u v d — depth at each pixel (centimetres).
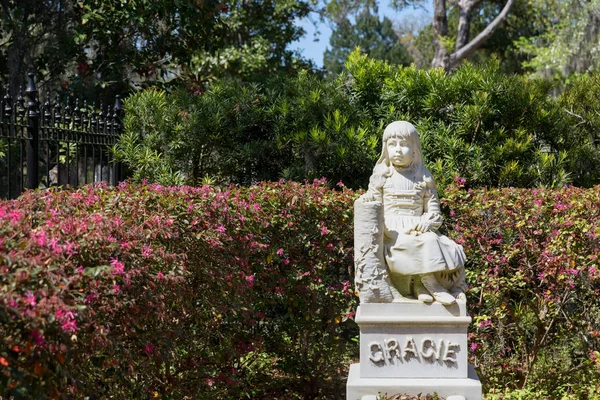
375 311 529
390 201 553
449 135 859
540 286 664
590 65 2011
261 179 924
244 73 1569
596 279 647
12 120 731
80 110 814
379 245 532
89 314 373
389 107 899
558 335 680
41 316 327
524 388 656
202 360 595
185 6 1148
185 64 1378
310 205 664
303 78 958
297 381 697
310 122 894
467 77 888
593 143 968
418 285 537
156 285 451
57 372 354
